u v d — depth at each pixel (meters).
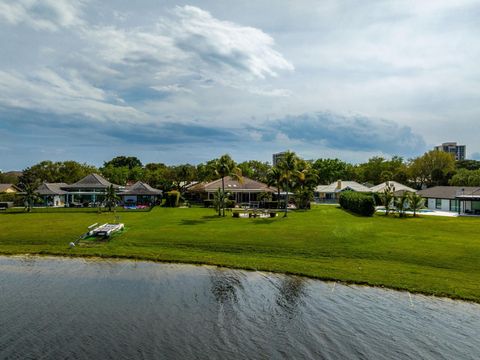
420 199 64.50
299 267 28.62
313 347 16.25
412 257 30.69
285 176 60.06
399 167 142.12
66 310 20.16
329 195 119.81
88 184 96.56
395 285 24.48
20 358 14.95
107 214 64.94
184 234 40.56
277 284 25.05
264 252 33.19
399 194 90.31
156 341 16.58
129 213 66.88
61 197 93.25
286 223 50.28
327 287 24.44
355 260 30.47
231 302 21.62
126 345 16.14
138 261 30.86
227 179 93.38
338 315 19.86
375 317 19.64
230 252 33.38
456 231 43.97
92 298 22.05
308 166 81.81
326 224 49.47
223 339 16.84
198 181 123.19
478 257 30.44
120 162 182.62
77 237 39.25
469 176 108.06
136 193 91.00
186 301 21.72
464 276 26.06
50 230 43.66
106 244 36.22
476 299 22.16
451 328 18.44
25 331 17.47
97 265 29.62
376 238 38.50
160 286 24.52
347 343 16.72
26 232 42.25
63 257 32.03
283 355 15.49
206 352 15.61
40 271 27.92
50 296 22.41
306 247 34.38
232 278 26.34
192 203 92.94
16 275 26.81
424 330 18.17
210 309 20.48
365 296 22.80
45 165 126.44
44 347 15.90
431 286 24.14
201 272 27.77
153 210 73.06
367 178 152.12
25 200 70.56
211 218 56.97
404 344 16.72
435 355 15.81
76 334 17.19
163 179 125.31
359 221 54.16
